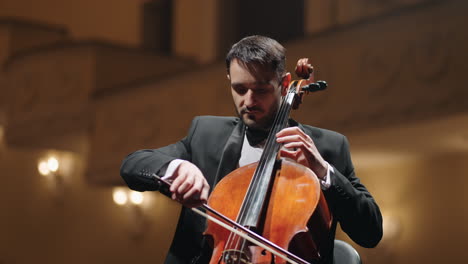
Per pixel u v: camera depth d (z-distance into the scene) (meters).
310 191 2.63
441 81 8.86
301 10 13.36
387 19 9.50
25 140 15.01
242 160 2.90
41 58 14.66
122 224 14.86
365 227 2.78
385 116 9.40
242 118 2.79
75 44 14.12
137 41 15.67
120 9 15.98
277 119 2.85
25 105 14.89
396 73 9.34
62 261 15.81
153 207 14.49
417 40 9.14
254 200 2.64
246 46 2.72
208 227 2.68
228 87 11.72
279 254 2.46
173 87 12.59
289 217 2.59
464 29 8.67
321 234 2.65
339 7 12.09
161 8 15.85
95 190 15.43
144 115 12.99
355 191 2.73
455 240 10.65
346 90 9.88
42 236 16.16
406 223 11.23
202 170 2.92
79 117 13.98
